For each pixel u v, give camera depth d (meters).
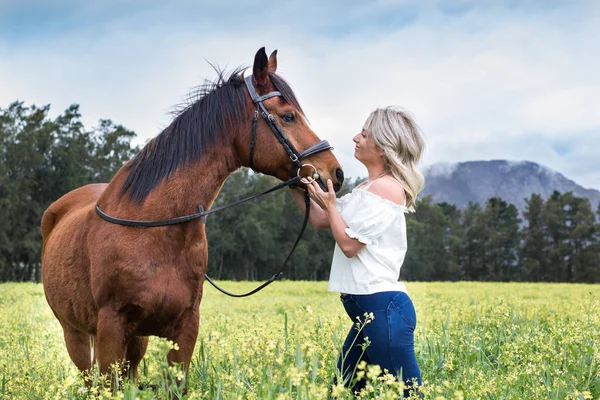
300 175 4.04
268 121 4.07
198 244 4.00
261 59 4.11
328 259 64.75
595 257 88.38
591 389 4.08
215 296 17.11
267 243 59.72
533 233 93.44
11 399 3.77
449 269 81.69
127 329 3.83
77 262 4.24
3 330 7.66
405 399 3.10
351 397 3.16
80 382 3.88
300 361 2.98
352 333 3.83
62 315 4.67
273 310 12.05
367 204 3.63
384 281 3.62
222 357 3.70
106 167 56.97
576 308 9.97
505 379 3.74
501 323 6.11
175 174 3.96
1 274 49.97
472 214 103.00
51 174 54.50
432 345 5.11
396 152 3.74
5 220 48.34
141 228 3.84
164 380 3.04
